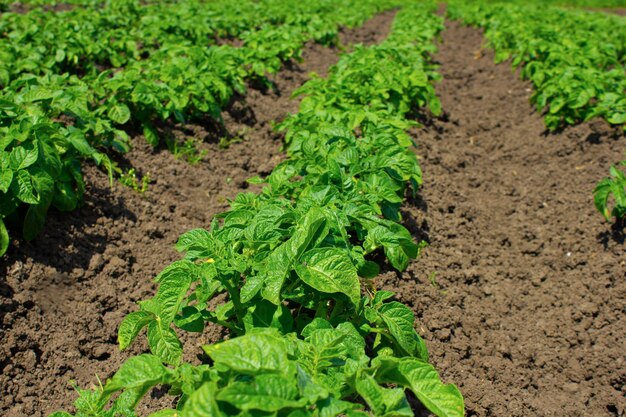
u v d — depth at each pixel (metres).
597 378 1.07
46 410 0.96
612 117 1.75
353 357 0.80
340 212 0.97
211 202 1.53
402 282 1.17
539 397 1.04
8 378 0.99
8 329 1.03
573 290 1.26
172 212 1.45
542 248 1.42
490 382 1.05
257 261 0.90
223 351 0.69
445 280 1.24
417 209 1.44
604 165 1.68
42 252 1.15
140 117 1.65
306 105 1.72
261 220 0.95
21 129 1.15
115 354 1.05
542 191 1.67
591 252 1.37
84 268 1.18
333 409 0.68
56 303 1.10
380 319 0.89
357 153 1.19
